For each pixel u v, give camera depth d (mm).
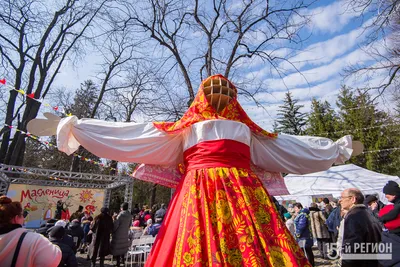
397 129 20203
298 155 2355
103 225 6980
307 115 26578
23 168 10094
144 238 6645
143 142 2018
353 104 21547
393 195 2756
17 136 12969
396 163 20453
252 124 2244
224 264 1478
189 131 2068
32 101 12648
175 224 1785
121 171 11961
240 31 10250
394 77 9414
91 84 23500
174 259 1599
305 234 6527
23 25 12477
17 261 1926
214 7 10391
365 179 9992
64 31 13961
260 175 2484
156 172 2273
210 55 10297
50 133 2006
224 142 1928
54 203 11547
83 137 1904
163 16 10531
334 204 9453
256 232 1631
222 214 1667
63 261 3111
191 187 1816
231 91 2230
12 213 2062
